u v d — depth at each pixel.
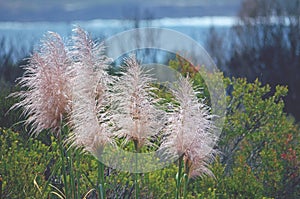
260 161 7.59
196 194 6.49
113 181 6.26
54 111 4.91
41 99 4.91
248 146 7.52
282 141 7.62
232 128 7.54
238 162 7.27
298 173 7.41
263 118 7.69
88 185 6.25
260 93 7.82
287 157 7.46
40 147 6.41
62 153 5.10
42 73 4.88
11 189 6.04
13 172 6.06
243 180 6.77
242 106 8.29
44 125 4.99
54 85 4.88
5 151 6.26
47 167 6.62
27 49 10.73
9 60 10.30
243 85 7.82
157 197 6.25
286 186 7.39
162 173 6.34
